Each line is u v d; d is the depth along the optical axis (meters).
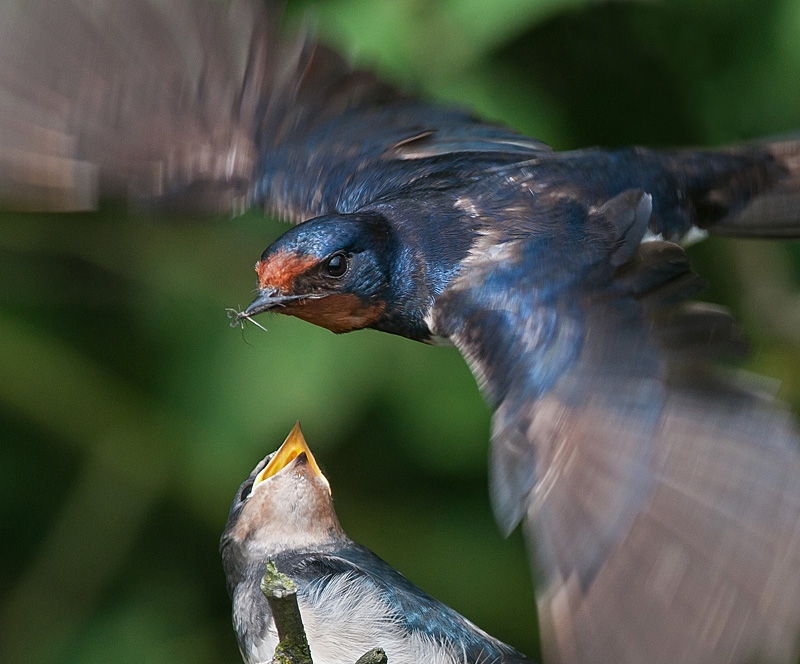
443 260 7.45
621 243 7.03
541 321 6.71
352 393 11.51
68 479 13.15
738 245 12.76
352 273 7.64
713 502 5.71
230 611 12.91
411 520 12.73
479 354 6.84
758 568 5.50
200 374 11.98
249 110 8.56
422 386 11.85
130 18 8.55
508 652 9.79
